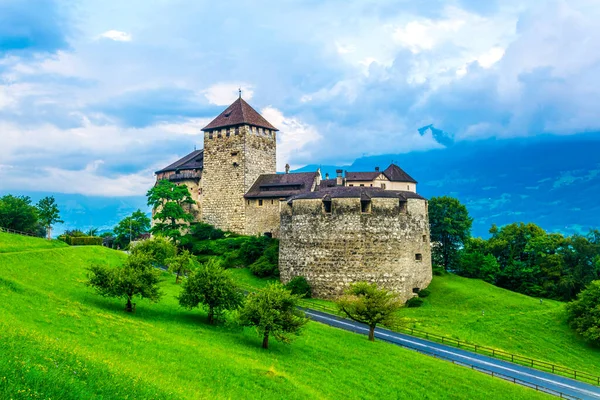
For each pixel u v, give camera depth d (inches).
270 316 2009.1
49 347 1198.9
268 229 4643.2
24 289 2022.6
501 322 3102.9
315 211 3693.4
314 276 3634.4
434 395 1831.9
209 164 5034.5
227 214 4879.4
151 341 1739.7
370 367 2021.4
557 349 2795.3
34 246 3213.6
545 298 4338.1
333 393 1675.7
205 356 1699.1
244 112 5012.3
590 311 2930.6
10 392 807.7
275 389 1547.7
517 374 2237.9
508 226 4970.5
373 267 3540.8
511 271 4571.9
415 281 3695.9
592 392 2080.5
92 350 1439.5
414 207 3786.9
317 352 2130.9
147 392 1095.0
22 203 4392.2
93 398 930.1
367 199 3644.2
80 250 3383.4
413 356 2265.0
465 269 4611.2
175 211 4665.4
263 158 5044.3
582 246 4429.1
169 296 2783.0
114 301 2348.7
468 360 2359.7
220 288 2245.3
